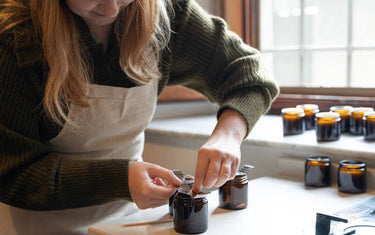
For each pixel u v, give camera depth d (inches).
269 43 83.0
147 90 45.1
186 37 45.6
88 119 42.5
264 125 67.8
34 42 36.9
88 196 37.6
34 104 38.4
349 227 35.9
